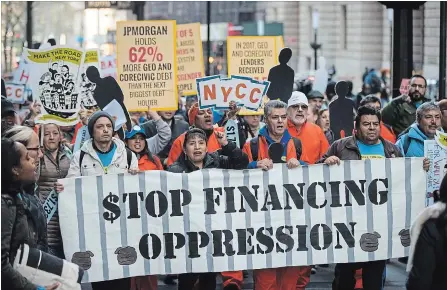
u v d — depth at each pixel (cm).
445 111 1061
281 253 911
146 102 1183
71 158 946
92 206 883
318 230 915
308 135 1061
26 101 1641
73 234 880
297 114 1055
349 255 920
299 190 910
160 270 897
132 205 890
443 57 1559
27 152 688
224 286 988
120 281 904
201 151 909
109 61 1692
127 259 891
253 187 904
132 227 891
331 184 915
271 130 965
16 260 682
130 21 1174
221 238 902
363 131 934
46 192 1010
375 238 922
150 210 892
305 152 1027
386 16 5819
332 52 6581
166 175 893
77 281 699
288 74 1145
